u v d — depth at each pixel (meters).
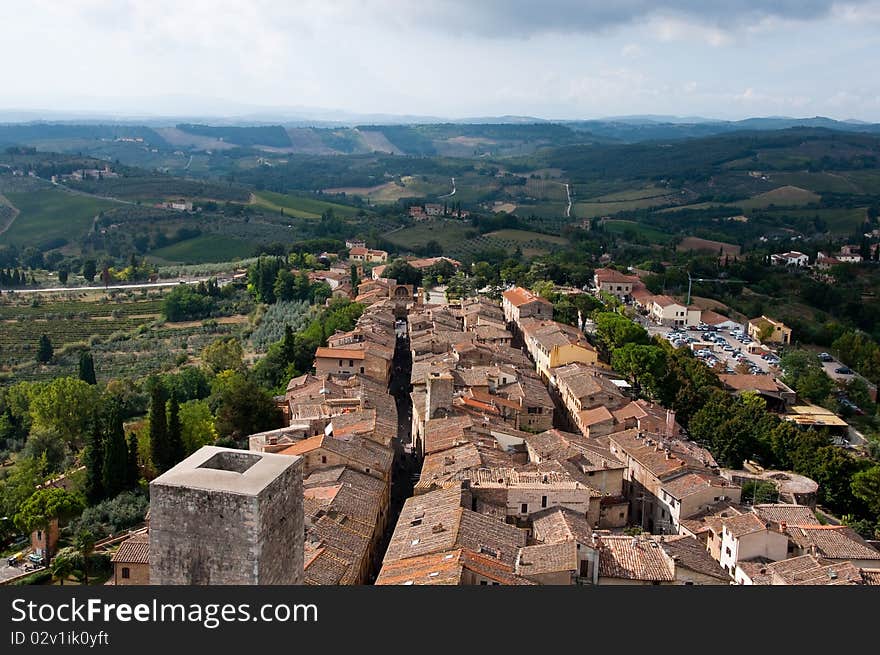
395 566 86.69
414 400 157.62
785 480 141.38
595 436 151.75
